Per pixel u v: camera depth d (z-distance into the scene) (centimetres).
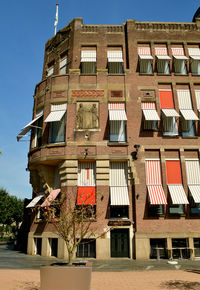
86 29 2422
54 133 2138
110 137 2086
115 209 1939
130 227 1880
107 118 2098
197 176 2022
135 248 1819
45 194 2109
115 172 2020
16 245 2809
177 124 2136
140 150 2033
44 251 1941
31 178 2350
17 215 5188
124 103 2166
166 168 2016
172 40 2381
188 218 1908
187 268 1442
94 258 1814
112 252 1852
